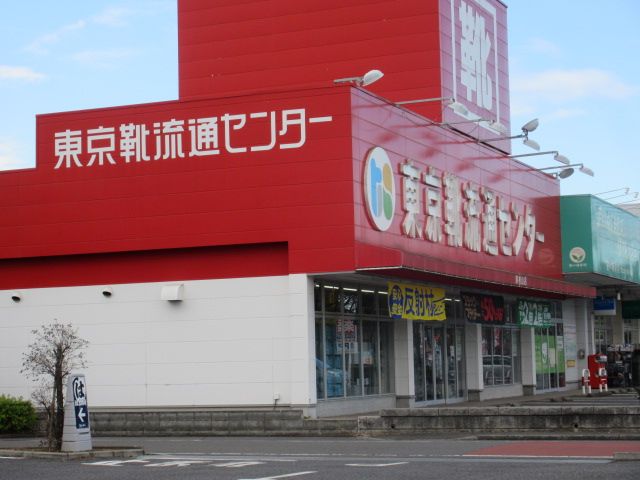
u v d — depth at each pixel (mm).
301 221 27828
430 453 20328
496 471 16312
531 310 42156
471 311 35156
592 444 21766
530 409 24625
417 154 31656
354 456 20141
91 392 29609
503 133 40688
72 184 30078
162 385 29000
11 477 17203
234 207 28469
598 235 45312
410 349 32469
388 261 26703
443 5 36562
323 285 28938
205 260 28938
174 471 17594
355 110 28062
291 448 22625
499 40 42188
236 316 28484
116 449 21781
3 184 30703
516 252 39750
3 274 30938
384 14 36656
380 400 31469
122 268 29750
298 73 37312
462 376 37156
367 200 28219
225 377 28422
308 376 27297
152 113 29438
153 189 29266
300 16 37562
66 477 17000
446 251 33219
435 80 35781
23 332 30547
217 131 28812
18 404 28734
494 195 37875
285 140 28219
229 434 27375
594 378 46594
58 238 30062
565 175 41156
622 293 56125
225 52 38250
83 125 30094
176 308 29078
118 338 29562
